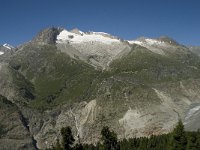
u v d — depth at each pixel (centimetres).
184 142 9662
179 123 9844
